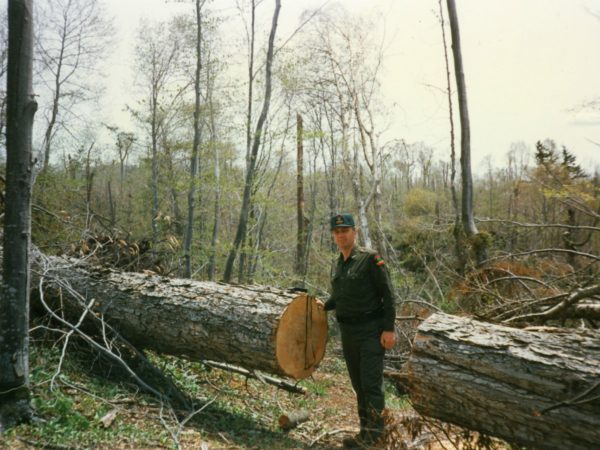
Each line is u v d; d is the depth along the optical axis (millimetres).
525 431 3412
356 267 4574
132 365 5699
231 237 17000
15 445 3541
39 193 11859
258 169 13008
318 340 5109
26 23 4008
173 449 3928
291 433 5008
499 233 9133
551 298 5332
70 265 6160
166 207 19438
